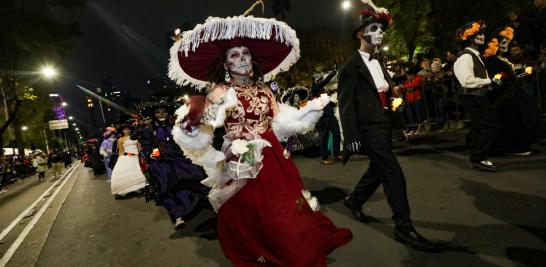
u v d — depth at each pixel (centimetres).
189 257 384
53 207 873
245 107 258
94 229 570
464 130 832
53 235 578
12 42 2478
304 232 229
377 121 327
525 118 525
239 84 269
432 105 924
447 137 786
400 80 970
